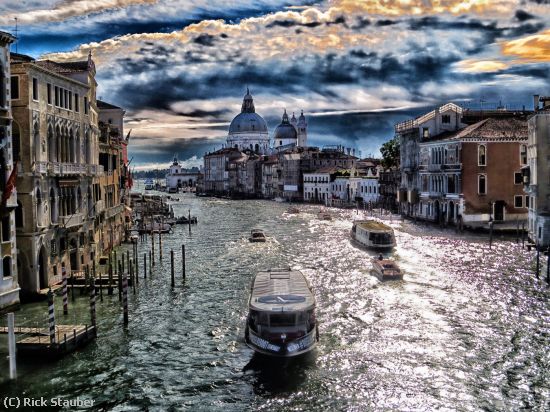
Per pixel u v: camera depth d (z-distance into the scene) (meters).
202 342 31.89
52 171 40.59
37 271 38.69
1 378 26.88
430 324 33.44
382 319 34.59
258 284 34.00
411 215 93.81
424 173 86.38
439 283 43.00
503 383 25.75
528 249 56.84
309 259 56.56
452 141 75.56
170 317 36.50
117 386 26.33
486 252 56.47
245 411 23.97
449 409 23.69
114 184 66.00
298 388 25.91
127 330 33.84
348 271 49.12
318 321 34.56
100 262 53.34
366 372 27.22
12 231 35.69
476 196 73.56
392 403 24.30
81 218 45.59
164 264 55.72
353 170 134.88
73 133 45.66
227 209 141.38
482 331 32.09
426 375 26.73
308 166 164.62
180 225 97.62
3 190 34.66
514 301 37.69
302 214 117.19
